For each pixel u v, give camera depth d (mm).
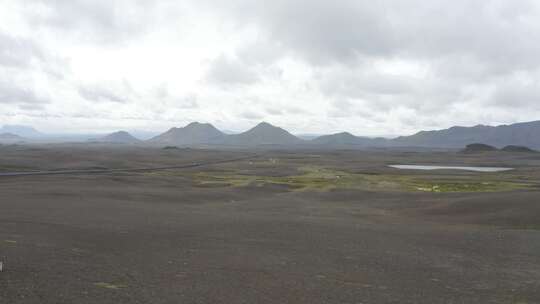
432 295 21609
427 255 31250
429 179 120562
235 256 29031
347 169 170250
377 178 123250
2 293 18500
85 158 183250
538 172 160875
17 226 37000
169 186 89438
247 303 19172
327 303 19688
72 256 26531
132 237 34656
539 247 34688
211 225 42781
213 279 22891
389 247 33906
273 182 100938
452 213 54656
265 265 26703
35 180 92938
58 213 46969
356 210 59656
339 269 26359
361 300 20344
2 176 103500
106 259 26453
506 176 137625
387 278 24641
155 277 22703
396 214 56156
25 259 24734
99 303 18078
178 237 35562
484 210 54656
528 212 51250
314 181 109188
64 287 19938
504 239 37906
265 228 41812
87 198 63906
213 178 115312
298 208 61062
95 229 37562
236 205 63812
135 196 69000
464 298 21234
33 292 18938
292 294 20844
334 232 40500
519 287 23531
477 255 31594
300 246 33406
